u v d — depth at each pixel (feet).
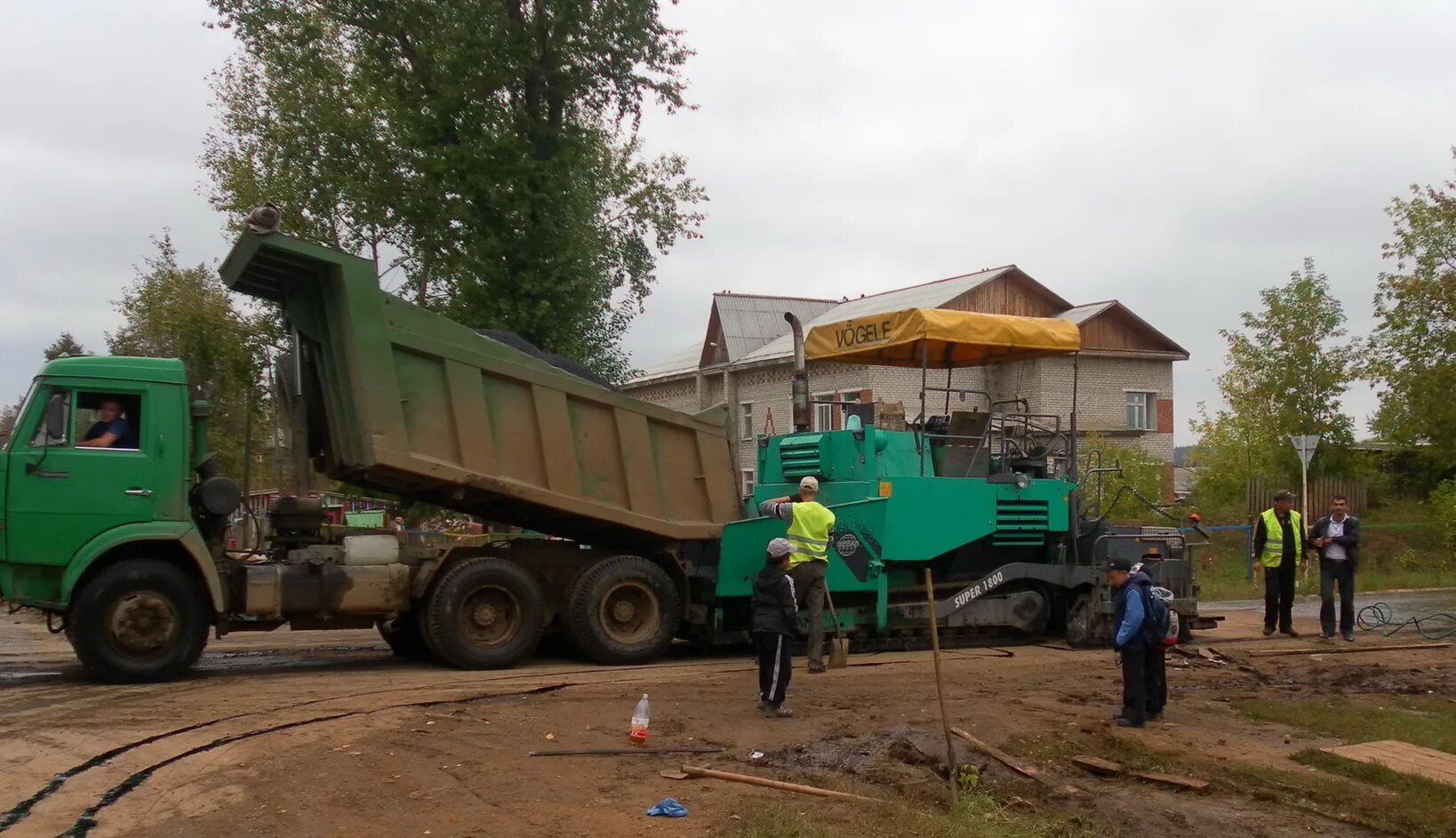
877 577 44.60
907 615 45.44
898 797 23.35
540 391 41.01
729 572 44.29
